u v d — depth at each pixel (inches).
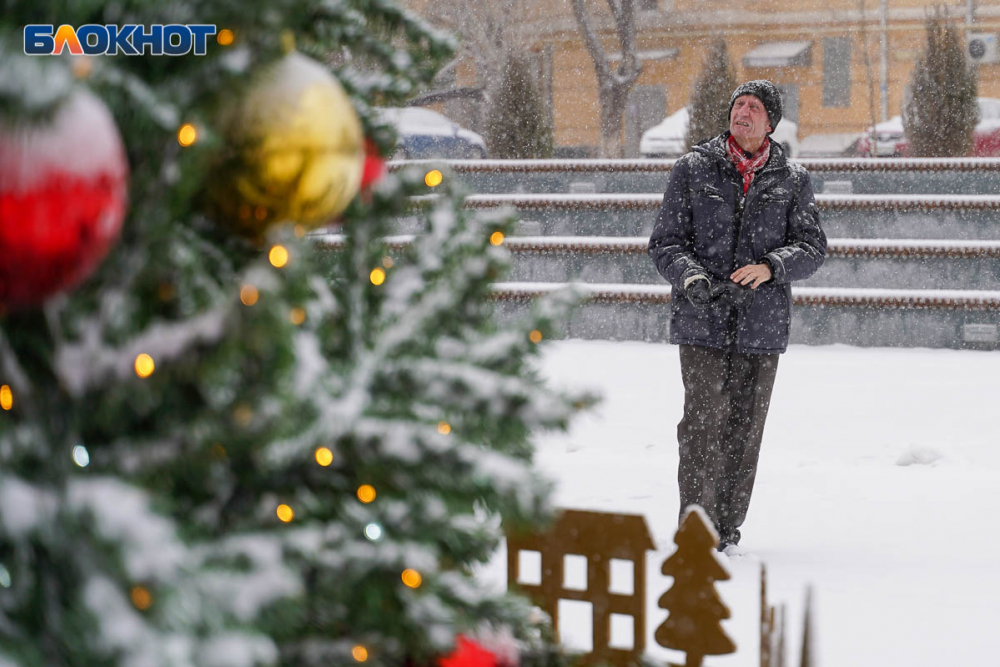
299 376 122.2
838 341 1282.0
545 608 213.0
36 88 86.6
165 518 97.5
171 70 116.2
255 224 125.0
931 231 1378.0
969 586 464.4
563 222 1444.4
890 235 1389.0
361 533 128.6
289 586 109.1
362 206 151.2
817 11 3959.2
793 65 3956.7
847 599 445.1
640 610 206.2
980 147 1932.8
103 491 95.0
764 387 512.4
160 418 109.0
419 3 3334.2
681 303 512.4
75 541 92.0
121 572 89.7
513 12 3437.5
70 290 98.0
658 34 3961.6
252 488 123.7
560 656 177.8
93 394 102.1
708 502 508.1
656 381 1018.7
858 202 1390.3
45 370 103.1
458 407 130.5
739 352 510.0
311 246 137.9
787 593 451.2
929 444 743.1
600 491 634.2
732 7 3983.8
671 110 3988.7
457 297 149.7
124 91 100.1
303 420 121.6
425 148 2202.3
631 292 1300.4
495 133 1683.1
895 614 425.4
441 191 165.6
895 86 3954.2
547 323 156.2
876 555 513.0
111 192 91.0
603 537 208.1
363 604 129.3
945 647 387.9
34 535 92.1
